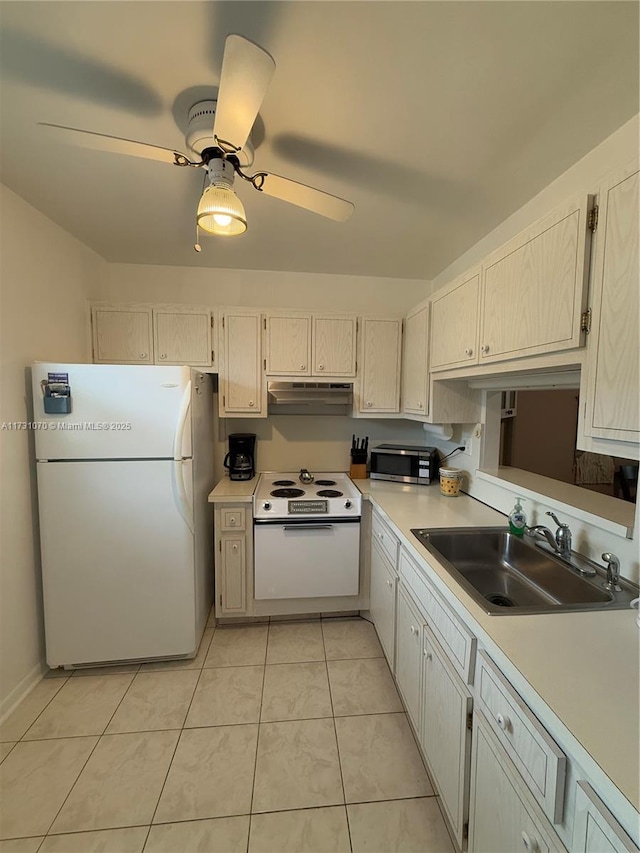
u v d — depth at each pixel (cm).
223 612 237
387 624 196
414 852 120
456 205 178
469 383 215
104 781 142
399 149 139
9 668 173
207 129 117
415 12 89
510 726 88
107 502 191
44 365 181
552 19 90
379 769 147
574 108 119
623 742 67
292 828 127
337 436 294
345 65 104
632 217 87
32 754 152
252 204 178
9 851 121
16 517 178
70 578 191
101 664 203
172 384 193
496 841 93
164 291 267
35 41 98
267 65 82
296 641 225
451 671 118
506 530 169
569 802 71
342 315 254
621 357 91
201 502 226
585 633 98
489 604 110
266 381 251
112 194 174
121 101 119
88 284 237
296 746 156
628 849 57
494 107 119
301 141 135
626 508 140
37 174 159
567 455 306
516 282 132
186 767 147
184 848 121
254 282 274
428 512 196
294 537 233
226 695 183
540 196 167
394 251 235
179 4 88
